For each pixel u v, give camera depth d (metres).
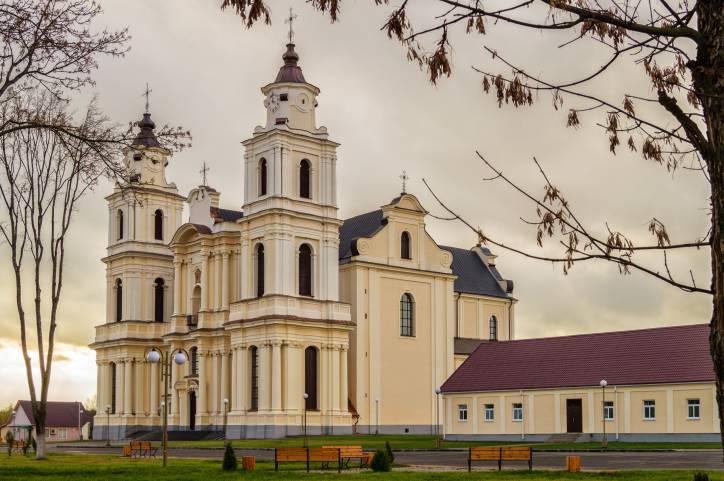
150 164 94.38
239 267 83.50
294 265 76.81
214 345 83.12
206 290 85.06
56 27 25.36
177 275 88.94
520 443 61.59
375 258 82.69
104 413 93.19
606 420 61.97
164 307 94.19
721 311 8.38
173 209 96.00
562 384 64.50
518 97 9.37
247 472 35.66
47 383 49.03
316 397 77.00
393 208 84.44
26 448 57.31
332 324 77.50
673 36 8.73
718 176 8.31
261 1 9.73
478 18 9.19
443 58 9.54
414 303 84.75
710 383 57.25
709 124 8.41
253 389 77.19
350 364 80.50
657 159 9.56
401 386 82.62
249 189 79.06
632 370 61.81
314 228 78.31
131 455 52.88
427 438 71.31
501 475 32.12
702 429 57.38
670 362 60.44
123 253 92.81
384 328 82.38
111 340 92.25
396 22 9.46
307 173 79.31
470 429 69.44
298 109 79.00
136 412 91.00
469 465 34.75
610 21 8.73
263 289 77.38
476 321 97.81
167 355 87.31
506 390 67.50
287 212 76.25
